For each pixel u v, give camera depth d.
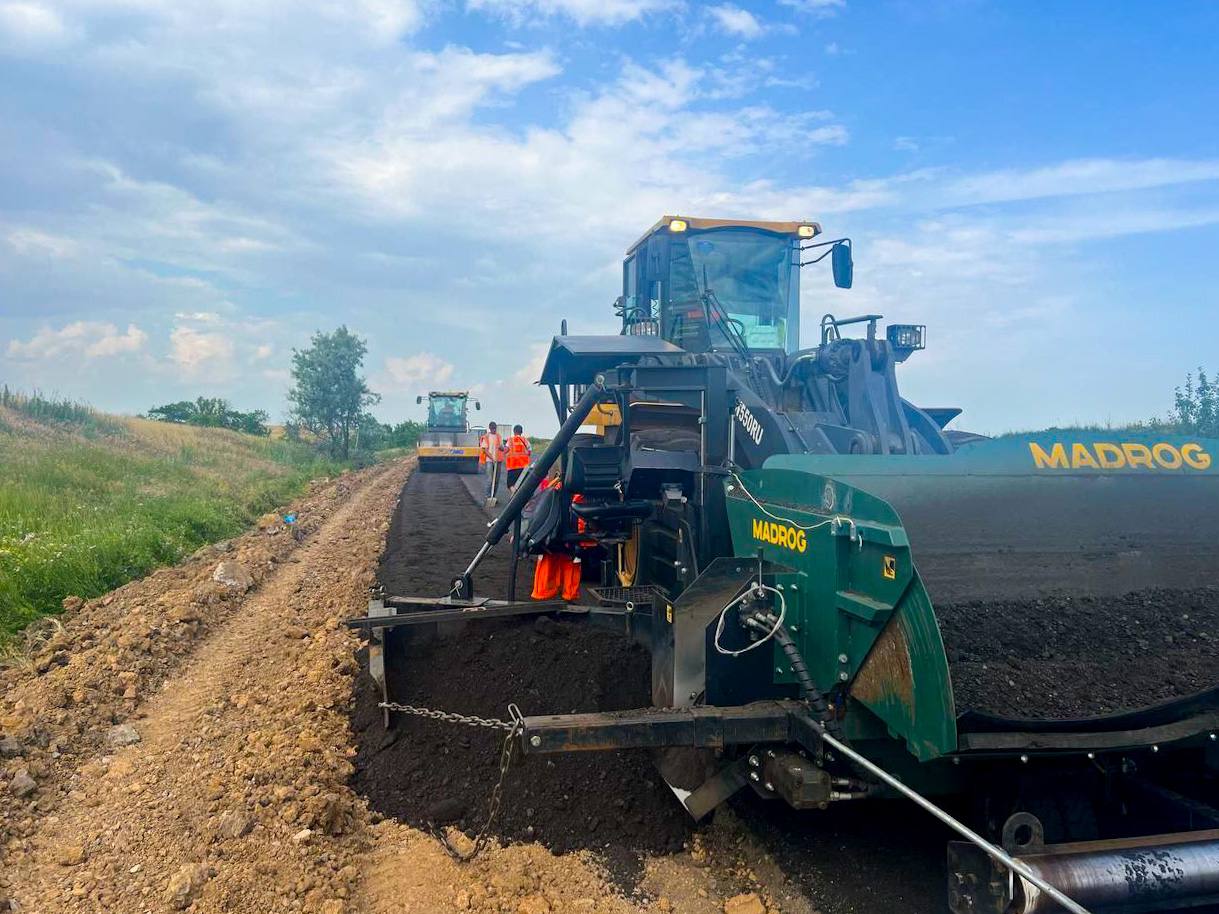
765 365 7.10
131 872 4.13
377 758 5.44
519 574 10.69
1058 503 4.12
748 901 3.89
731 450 5.44
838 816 4.48
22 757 5.39
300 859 4.16
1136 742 3.10
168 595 9.30
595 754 5.07
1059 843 3.31
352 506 20.92
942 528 3.95
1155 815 3.47
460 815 4.82
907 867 4.01
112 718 6.16
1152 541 4.17
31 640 7.90
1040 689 3.35
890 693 3.31
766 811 4.55
